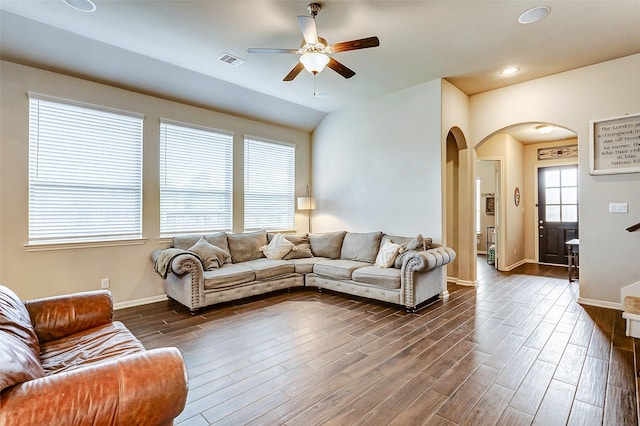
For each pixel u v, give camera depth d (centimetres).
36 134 338
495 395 201
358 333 304
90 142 372
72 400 106
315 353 262
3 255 319
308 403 194
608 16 288
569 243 510
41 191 341
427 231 440
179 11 282
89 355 174
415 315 355
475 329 311
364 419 178
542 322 329
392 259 412
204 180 473
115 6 275
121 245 390
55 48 329
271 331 310
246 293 405
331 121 579
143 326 324
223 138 496
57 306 205
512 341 282
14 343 131
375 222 505
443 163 431
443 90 432
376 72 409
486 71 405
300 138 606
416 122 452
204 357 255
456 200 520
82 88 365
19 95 328
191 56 368
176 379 125
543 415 181
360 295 411
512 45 341
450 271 524
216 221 487
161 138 428
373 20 294
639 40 331
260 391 207
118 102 390
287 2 268
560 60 376
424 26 305
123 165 396
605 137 377
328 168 584
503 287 481
